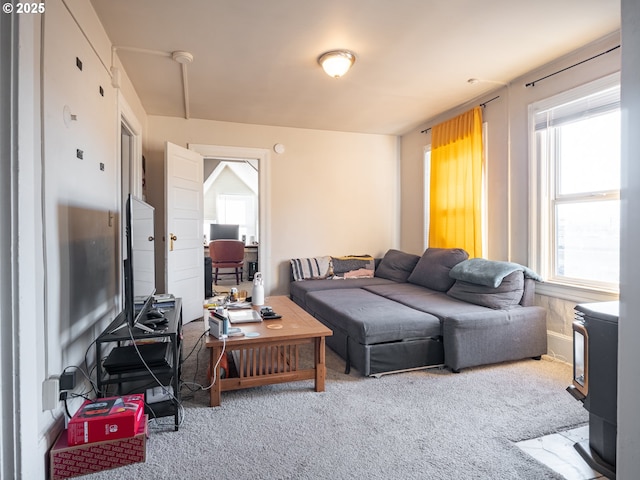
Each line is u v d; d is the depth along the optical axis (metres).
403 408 2.11
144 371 1.95
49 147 1.60
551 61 2.95
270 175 4.75
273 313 2.64
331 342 3.07
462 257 3.59
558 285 2.95
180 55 2.79
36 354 1.45
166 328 2.03
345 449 1.71
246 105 3.97
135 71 3.12
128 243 1.83
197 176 4.32
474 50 2.76
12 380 1.29
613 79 2.54
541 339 2.88
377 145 5.20
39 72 1.52
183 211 4.04
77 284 1.94
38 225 1.50
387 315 2.70
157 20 2.36
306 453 1.68
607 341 1.57
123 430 1.58
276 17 2.33
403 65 3.01
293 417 2.00
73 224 1.89
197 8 2.23
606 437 1.59
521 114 3.27
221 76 3.22
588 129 2.83
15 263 1.29
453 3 2.18
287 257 4.84
